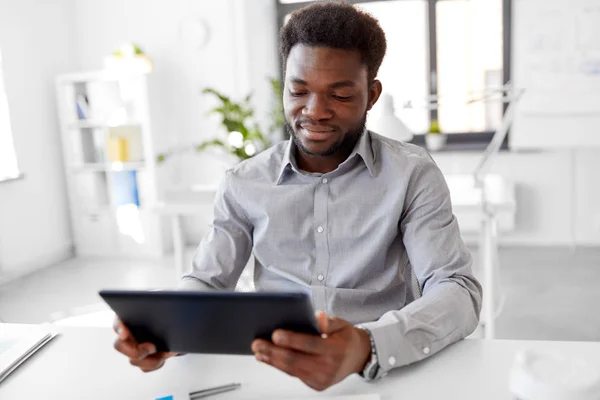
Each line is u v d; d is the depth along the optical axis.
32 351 1.03
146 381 0.91
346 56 1.02
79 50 4.61
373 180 1.15
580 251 4.02
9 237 3.93
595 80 3.88
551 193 4.17
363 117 1.10
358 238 1.15
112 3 4.49
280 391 0.86
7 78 3.95
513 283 3.39
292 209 1.18
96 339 1.08
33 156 4.18
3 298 3.54
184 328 0.80
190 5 4.37
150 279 3.84
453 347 0.97
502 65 4.23
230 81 4.40
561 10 3.86
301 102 1.07
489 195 2.62
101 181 4.50
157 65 4.48
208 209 2.84
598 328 2.67
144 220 4.37
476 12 4.20
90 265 4.25
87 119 4.32
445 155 4.27
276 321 0.75
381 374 0.86
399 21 4.28
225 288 1.24
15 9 4.02
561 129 4.01
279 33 1.13
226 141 4.45
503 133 2.64
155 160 4.29
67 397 0.87
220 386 0.87
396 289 1.19
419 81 4.34
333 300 1.15
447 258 1.08
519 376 0.66
